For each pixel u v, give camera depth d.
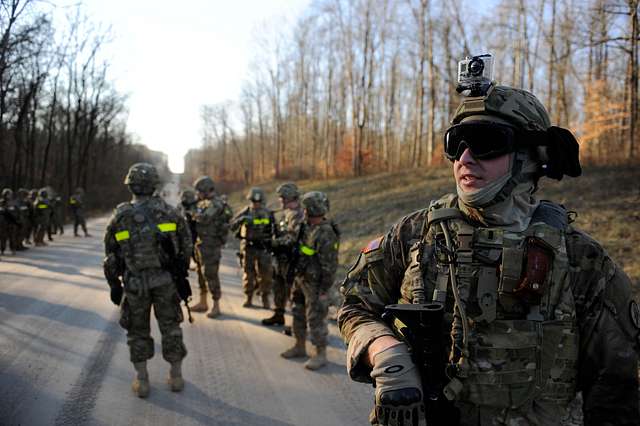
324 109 36.56
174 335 3.97
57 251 13.12
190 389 4.04
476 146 1.21
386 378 1.12
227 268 10.55
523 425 1.14
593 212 9.04
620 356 1.14
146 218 3.88
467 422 1.18
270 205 23.34
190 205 7.95
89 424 3.42
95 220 30.27
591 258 1.19
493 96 1.26
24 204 13.31
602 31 12.11
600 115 19.17
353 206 15.99
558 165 1.26
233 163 59.62
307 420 3.51
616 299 1.17
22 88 24.19
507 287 1.16
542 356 1.15
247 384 4.15
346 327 1.38
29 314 6.31
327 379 4.27
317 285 4.55
